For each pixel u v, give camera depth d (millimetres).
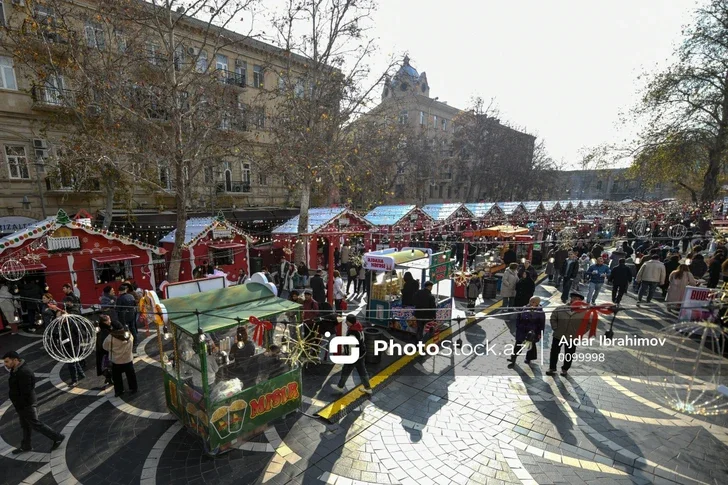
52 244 10594
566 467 4840
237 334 6012
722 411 3969
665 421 5781
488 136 40344
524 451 5164
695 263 11414
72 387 7094
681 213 26281
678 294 9867
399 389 6891
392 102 20188
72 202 19000
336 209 17422
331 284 9391
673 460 4922
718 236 12969
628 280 10617
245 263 15781
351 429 5688
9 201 17422
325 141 15062
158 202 19844
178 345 5594
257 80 23750
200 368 5109
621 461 4922
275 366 5828
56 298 10703
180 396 5652
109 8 10992
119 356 6625
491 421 5867
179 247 11664
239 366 5523
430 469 4852
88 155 11039
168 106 11414
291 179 14930
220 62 22062
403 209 18969
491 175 41094
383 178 23812
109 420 6004
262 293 6344
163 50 15492
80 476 4785
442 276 10180
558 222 23781
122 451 5246
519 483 4590
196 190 22656
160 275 13766
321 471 4812
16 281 10047
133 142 12492
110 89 11367
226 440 5176
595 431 5566
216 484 4582
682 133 21734
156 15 11031
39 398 6711
